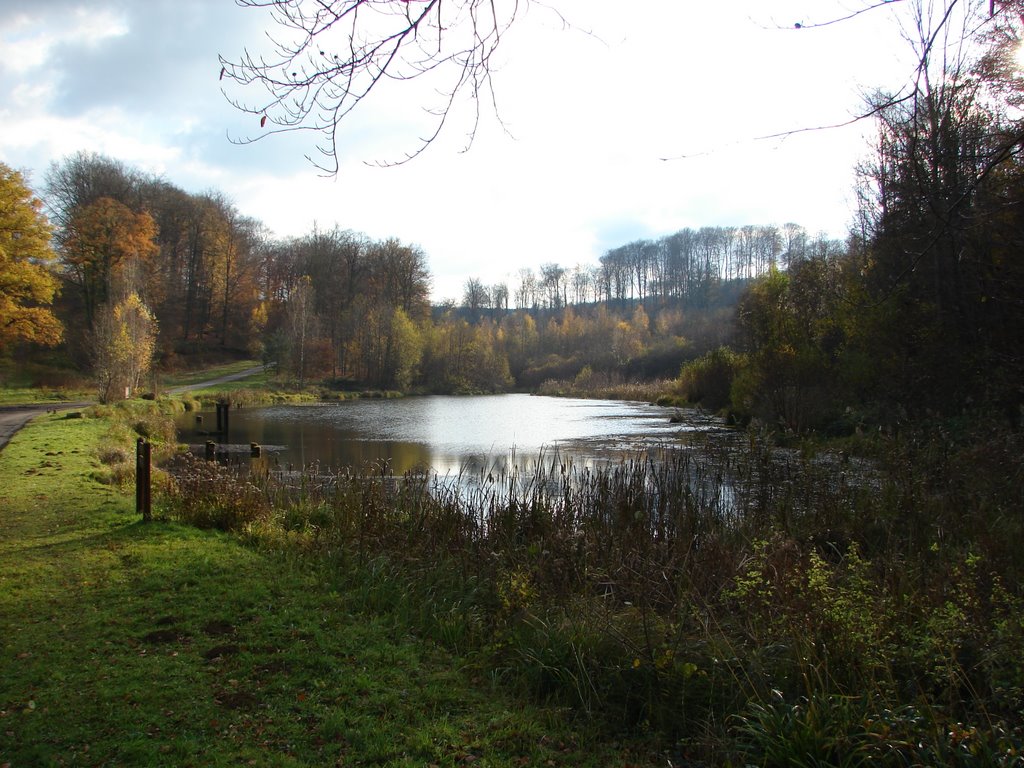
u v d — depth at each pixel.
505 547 6.78
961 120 7.79
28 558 6.20
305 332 51.50
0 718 3.29
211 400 37.84
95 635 4.41
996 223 10.10
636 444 19.94
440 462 16.97
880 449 12.66
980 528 6.66
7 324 28.62
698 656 4.05
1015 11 4.28
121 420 21.88
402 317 55.53
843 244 31.42
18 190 27.58
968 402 12.69
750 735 3.32
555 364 66.00
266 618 4.80
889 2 2.96
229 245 60.25
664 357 56.56
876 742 2.98
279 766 2.93
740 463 12.04
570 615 4.79
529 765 3.09
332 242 63.19
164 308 54.88
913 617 3.96
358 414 33.75
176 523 7.73
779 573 4.63
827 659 3.66
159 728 3.23
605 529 7.12
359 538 7.11
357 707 3.54
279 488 10.05
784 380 19.78
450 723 3.46
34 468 11.66
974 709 3.37
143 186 56.38
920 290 14.32
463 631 4.84
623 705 3.84
